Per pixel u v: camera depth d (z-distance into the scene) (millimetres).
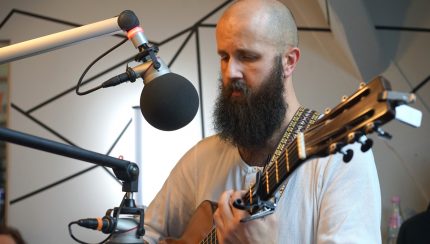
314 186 1491
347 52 2988
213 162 1713
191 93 1331
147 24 3328
